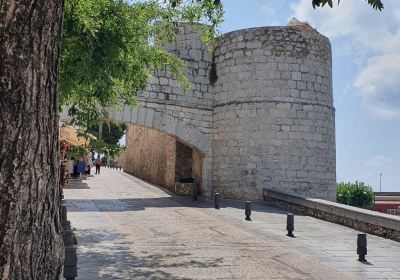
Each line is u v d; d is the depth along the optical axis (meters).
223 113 22.48
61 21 2.73
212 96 23.19
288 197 18.31
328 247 10.73
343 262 9.18
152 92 21.30
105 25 9.17
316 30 22.58
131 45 10.03
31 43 2.48
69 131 18.84
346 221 14.29
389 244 11.48
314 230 13.23
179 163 24.38
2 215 2.38
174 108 21.89
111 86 10.17
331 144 22.47
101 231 11.70
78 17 8.45
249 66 21.92
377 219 12.73
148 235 11.38
